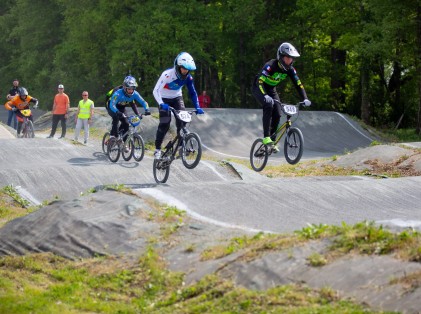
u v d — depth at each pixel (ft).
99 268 32.37
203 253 30.89
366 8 138.41
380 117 173.06
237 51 169.48
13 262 35.22
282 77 47.73
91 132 106.73
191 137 49.90
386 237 27.50
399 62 145.79
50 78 192.44
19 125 91.45
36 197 57.82
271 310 24.29
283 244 28.94
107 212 38.63
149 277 30.27
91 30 166.09
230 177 67.51
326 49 173.99
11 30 230.27
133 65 155.12
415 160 73.82
